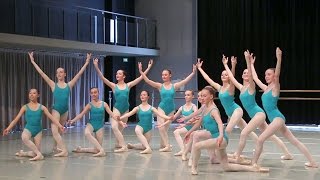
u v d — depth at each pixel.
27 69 14.33
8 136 12.62
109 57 16.98
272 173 7.05
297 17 15.02
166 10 17.38
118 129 9.56
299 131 13.63
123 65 17.45
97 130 9.34
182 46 17.12
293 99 14.42
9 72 13.85
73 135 12.61
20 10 13.08
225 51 16.00
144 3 17.69
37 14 13.55
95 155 8.87
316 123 15.04
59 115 9.23
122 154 9.12
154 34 17.42
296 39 15.05
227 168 7.14
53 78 14.98
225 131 7.21
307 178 6.68
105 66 17.00
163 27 17.41
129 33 16.44
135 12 17.70
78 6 14.89
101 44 14.98
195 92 15.70
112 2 16.66
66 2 14.90
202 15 16.38
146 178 6.73
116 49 15.46
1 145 10.66
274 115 7.38
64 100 9.24
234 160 7.66
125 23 16.33
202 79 16.30
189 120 8.15
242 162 7.63
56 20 14.13
